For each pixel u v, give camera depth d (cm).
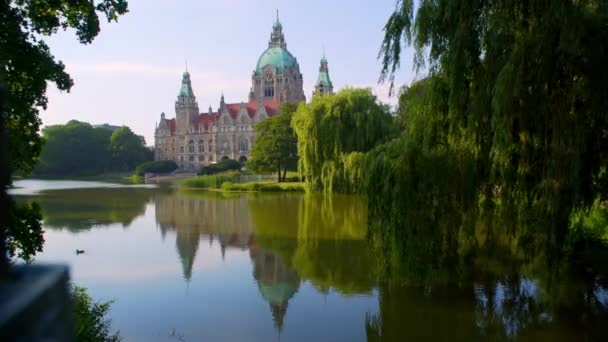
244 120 16525
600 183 1550
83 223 3803
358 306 1728
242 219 3944
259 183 7594
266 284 2023
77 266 2358
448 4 1454
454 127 1562
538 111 1340
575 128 1308
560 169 1326
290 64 17650
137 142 17338
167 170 14262
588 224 2123
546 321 1512
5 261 364
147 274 2205
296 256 2528
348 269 2241
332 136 4828
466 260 1797
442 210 1619
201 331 1530
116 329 1546
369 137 4781
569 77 1327
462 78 1440
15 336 289
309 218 3872
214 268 2305
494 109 1337
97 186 9562
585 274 1784
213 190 7788
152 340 1461
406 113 1730
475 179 1558
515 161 1484
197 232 3331
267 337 1485
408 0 1582
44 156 15188
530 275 1806
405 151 1611
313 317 1638
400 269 1655
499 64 1392
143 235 3225
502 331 1463
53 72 1373
